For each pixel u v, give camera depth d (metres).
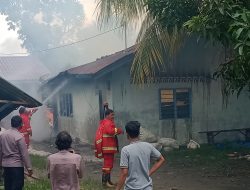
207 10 7.25
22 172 6.90
